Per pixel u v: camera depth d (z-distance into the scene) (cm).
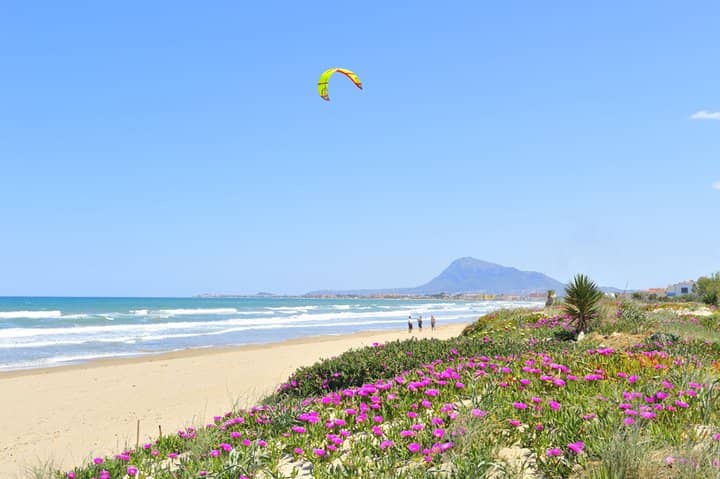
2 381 2283
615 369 820
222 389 2036
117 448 1282
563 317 1989
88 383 2230
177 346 3781
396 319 8131
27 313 7975
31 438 1434
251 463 574
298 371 1227
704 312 2547
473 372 862
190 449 699
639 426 527
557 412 598
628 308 2156
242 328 5691
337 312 10706
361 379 1114
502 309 2617
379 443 587
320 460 573
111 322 6372
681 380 709
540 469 492
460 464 488
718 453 445
